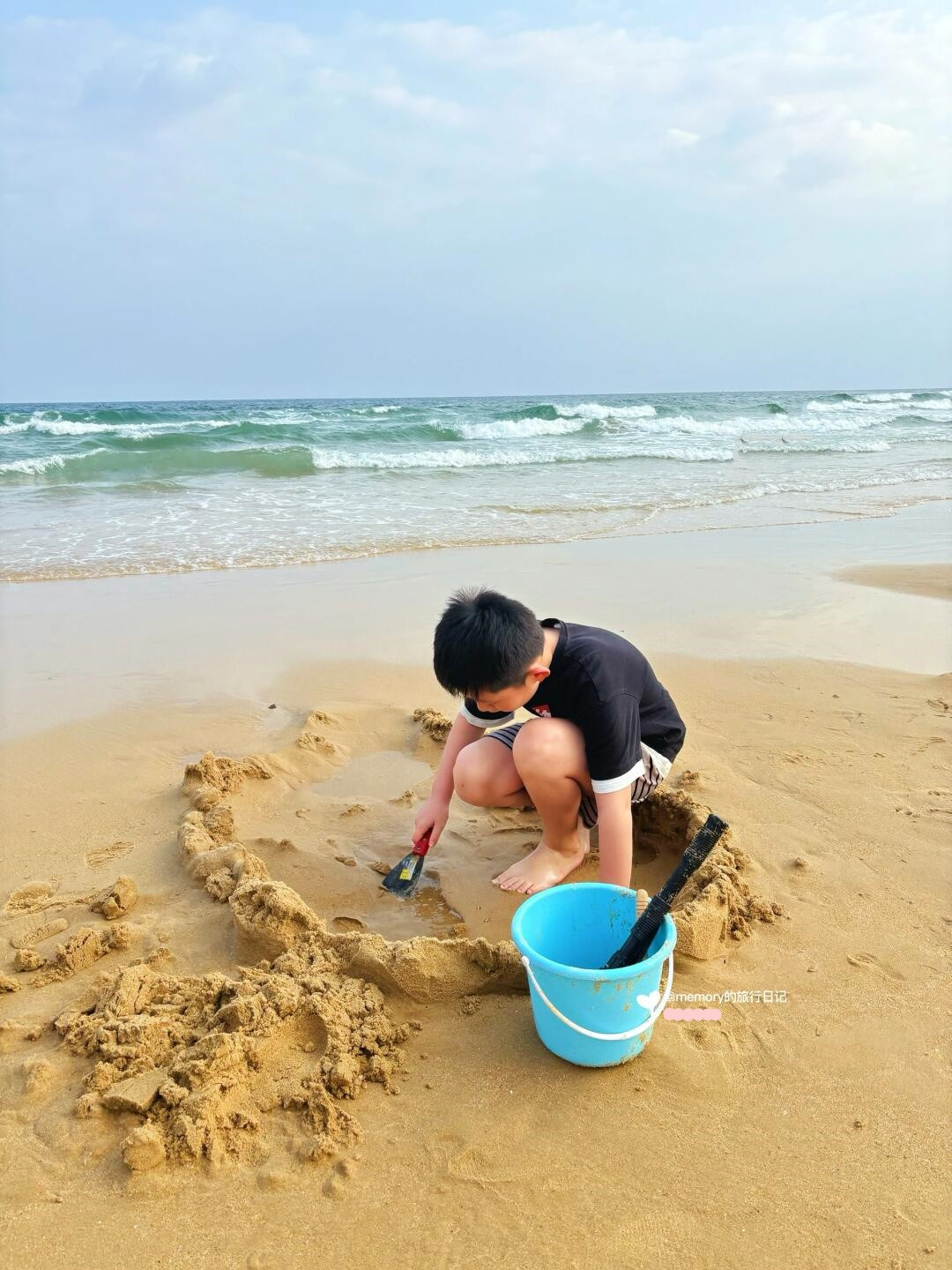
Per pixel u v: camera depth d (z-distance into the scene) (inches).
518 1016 99.6
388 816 144.6
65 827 137.8
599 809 112.3
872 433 1013.8
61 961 105.2
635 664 113.9
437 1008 100.8
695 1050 93.4
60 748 165.8
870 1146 82.0
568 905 101.8
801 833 135.0
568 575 305.0
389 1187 78.3
